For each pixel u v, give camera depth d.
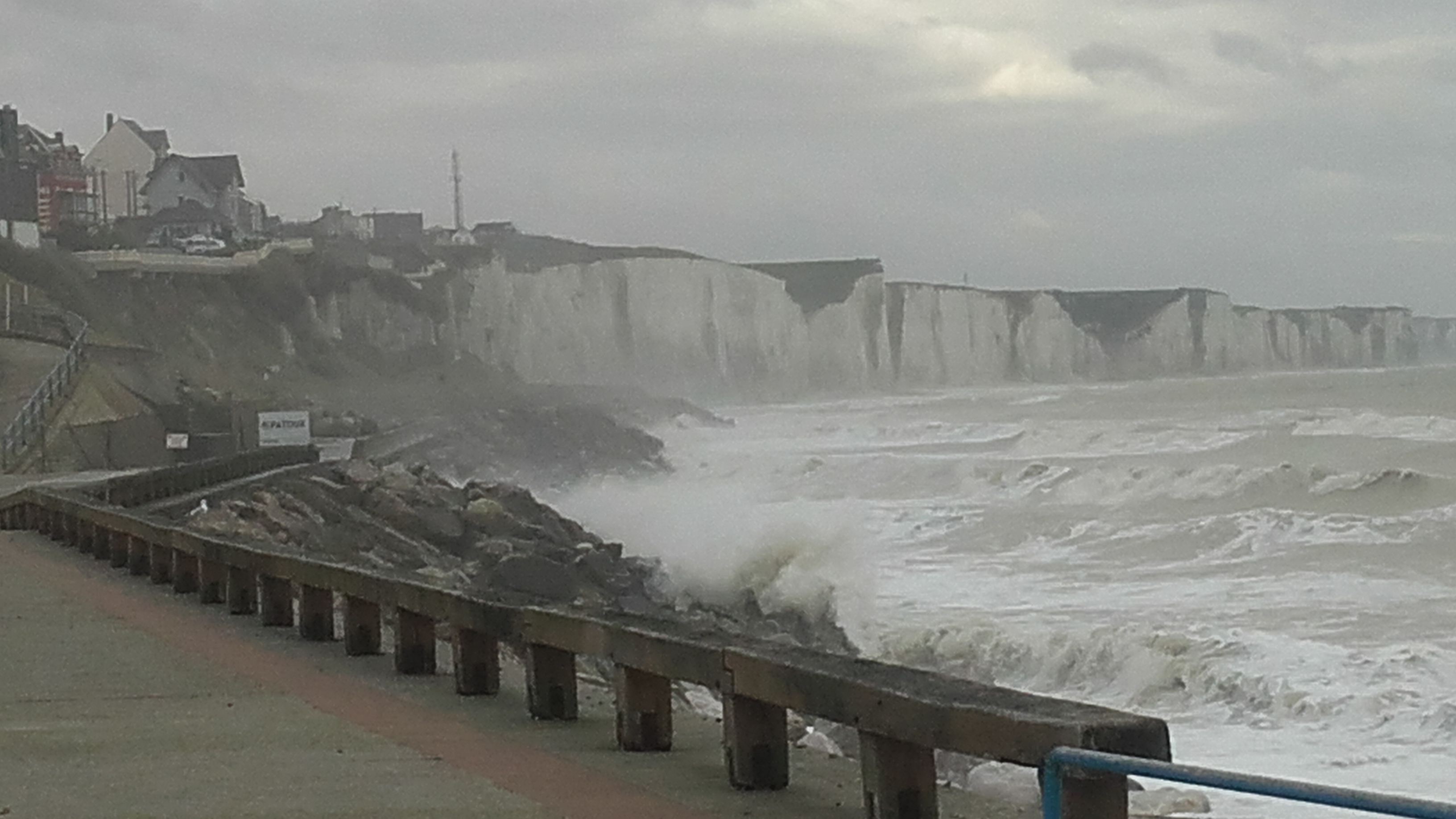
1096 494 47.00
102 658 13.67
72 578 20.45
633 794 8.34
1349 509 39.28
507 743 9.86
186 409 60.50
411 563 30.36
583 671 18.39
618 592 29.58
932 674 7.46
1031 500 46.97
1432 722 17.77
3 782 9.13
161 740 10.22
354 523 32.78
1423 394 114.44
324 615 14.60
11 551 24.56
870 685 7.18
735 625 28.80
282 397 84.50
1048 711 6.24
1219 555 32.38
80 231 117.31
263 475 37.72
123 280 95.75
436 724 10.52
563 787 8.57
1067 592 29.27
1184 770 5.06
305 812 8.20
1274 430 70.19
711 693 18.50
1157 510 41.53
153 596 18.28
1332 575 28.83
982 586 30.72
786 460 65.25
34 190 116.88
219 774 9.17
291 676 12.63
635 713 9.51
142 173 146.50
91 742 10.19
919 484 54.19
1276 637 22.53
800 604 31.31
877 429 93.56
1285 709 19.06
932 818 7.16
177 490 32.50
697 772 8.88
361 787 8.72
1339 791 4.51
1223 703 19.98
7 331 61.00
